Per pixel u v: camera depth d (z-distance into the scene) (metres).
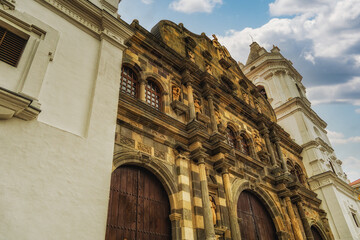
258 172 16.91
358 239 20.89
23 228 5.37
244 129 18.73
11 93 6.25
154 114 12.27
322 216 21.09
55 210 5.93
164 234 10.23
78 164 6.81
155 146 11.58
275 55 33.84
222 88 18.48
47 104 7.11
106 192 6.93
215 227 11.70
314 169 23.61
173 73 15.18
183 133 12.77
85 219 6.25
